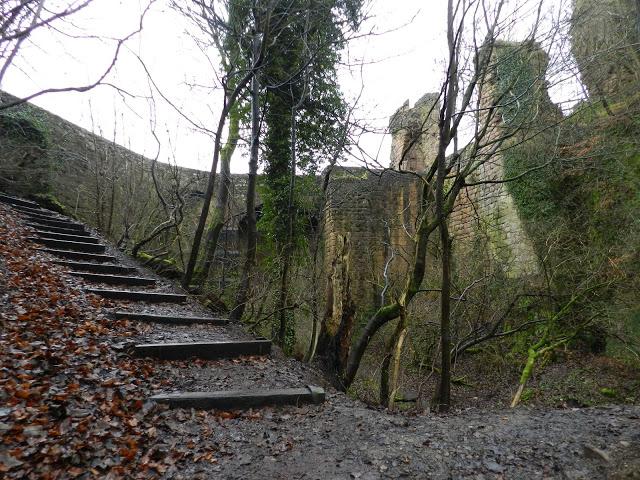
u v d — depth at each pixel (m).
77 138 11.14
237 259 8.05
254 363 4.50
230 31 6.75
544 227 8.62
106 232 10.36
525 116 5.33
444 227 4.71
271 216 8.10
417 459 2.62
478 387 7.95
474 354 9.15
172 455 2.56
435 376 8.12
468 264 9.36
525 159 9.35
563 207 8.75
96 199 10.91
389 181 12.15
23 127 9.71
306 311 7.28
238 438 2.91
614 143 7.61
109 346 3.83
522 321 8.48
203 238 10.88
